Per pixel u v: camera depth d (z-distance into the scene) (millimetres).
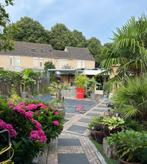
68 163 6348
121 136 6418
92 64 57969
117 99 8477
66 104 20625
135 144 5949
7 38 4305
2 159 3521
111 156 6777
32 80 20906
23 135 4875
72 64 55969
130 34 9375
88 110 17406
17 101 8938
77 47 65062
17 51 50719
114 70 9820
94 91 26641
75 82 27688
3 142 4000
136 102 8336
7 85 16797
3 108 4988
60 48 69500
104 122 8641
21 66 50438
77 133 10484
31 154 4789
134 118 8625
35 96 19250
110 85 9555
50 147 7758
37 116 6973
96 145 8305
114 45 9445
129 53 9414
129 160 5938
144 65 9164
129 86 8352
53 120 7516
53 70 34469
